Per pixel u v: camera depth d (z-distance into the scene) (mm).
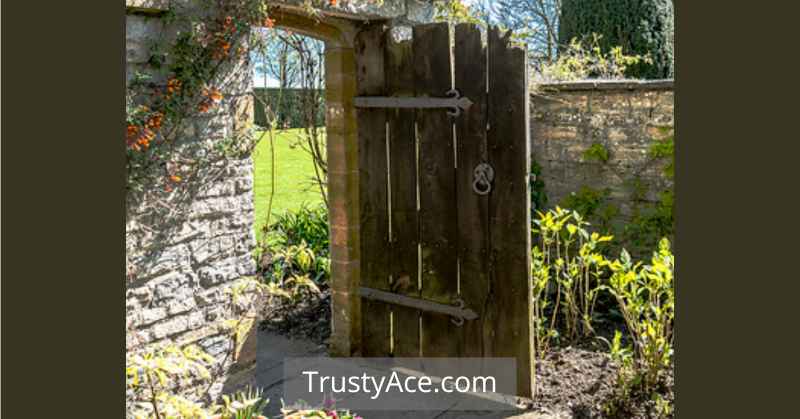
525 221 4262
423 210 4691
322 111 6035
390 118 4758
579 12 8625
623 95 5863
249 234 4121
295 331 5781
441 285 4676
